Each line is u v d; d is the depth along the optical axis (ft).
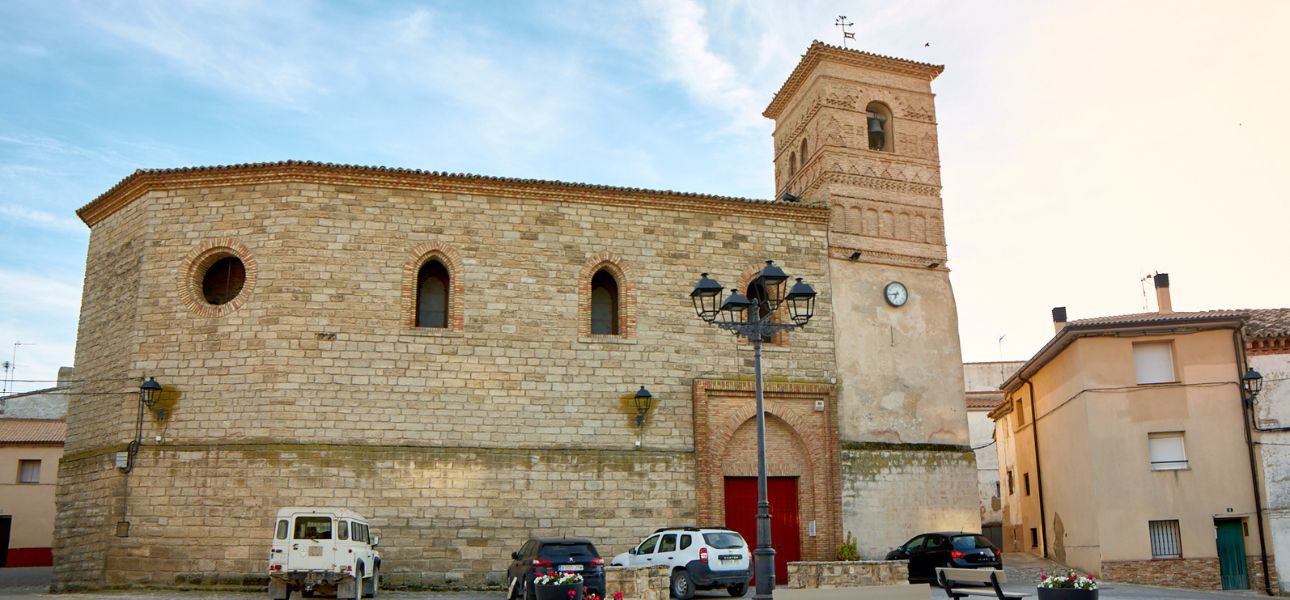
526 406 95.66
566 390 96.99
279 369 90.84
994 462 177.58
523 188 99.30
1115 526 107.76
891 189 113.60
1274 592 104.58
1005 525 157.69
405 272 95.20
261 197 94.84
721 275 104.12
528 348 96.84
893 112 116.88
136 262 96.12
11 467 171.12
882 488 104.06
